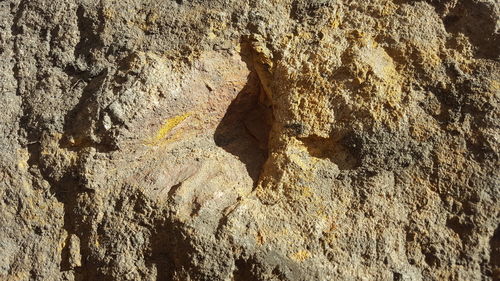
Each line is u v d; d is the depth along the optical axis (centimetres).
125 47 55
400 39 52
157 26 56
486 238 45
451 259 45
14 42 57
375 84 50
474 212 46
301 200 48
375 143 48
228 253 46
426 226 46
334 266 45
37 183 52
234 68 54
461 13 52
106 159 51
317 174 49
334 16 54
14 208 52
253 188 50
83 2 57
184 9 56
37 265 50
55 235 51
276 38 54
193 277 46
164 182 50
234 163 52
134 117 51
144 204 49
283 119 51
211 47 54
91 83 55
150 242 48
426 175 48
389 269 45
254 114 56
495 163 47
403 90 50
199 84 54
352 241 46
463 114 48
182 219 47
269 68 54
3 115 55
